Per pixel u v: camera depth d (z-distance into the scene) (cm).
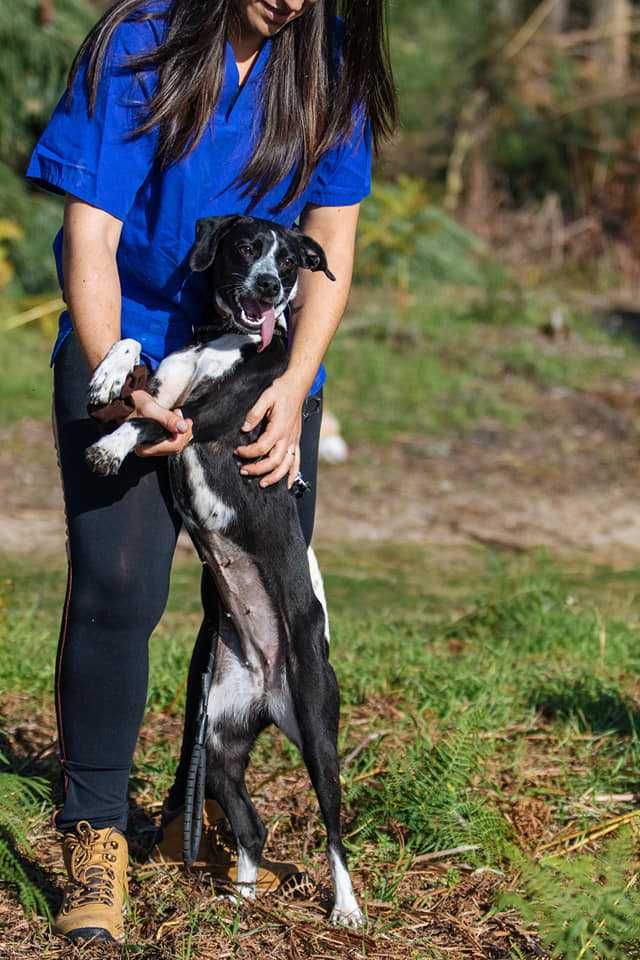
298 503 427
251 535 403
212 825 424
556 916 361
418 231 1839
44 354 1518
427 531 1073
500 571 905
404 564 967
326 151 401
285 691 405
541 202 2377
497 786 493
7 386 1384
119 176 368
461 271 2080
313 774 397
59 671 384
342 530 1062
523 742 541
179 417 368
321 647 408
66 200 376
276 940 377
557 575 898
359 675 618
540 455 1352
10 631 666
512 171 2402
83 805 385
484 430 1427
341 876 389
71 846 382
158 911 390
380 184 2000
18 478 1144
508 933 391
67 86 370
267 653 405
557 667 664
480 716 523
